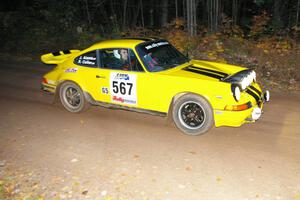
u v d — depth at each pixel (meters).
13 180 4.75
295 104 7.27
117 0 20.05
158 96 5.88
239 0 20.25
